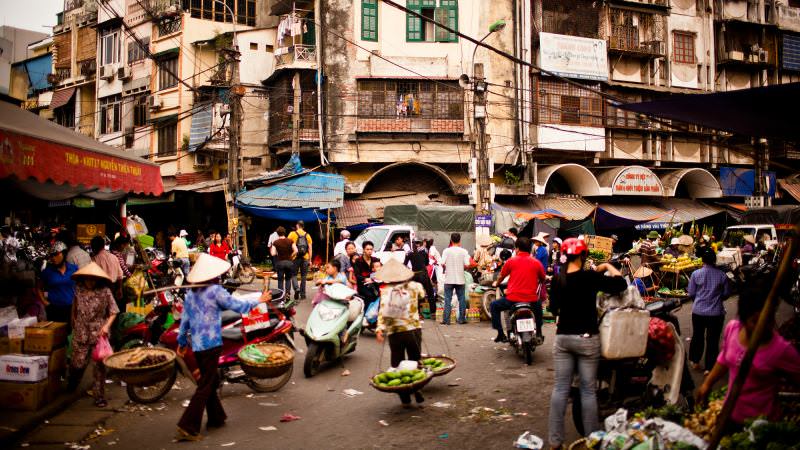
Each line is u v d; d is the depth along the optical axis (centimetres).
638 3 2928
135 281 1061
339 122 2530
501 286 1172
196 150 2702
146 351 684
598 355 534
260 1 3125
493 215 2381
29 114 876
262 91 2825
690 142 3062
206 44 2931
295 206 2234
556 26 2764
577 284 537
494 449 559
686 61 3075
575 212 2630
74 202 1631
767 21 3341
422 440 589
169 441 598
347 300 888
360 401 735
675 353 582
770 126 720
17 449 572
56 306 823
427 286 1355
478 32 2612
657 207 2930
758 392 445
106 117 3372
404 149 2556
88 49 3528
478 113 2294
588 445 489
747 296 441
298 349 1038
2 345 709
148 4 3097
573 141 2706
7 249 1648
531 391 763
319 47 2550
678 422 496
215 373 620
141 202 2772
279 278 1499
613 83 2836
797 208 2305
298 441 595
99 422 656
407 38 2584
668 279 1752
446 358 778
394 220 2125
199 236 2519
